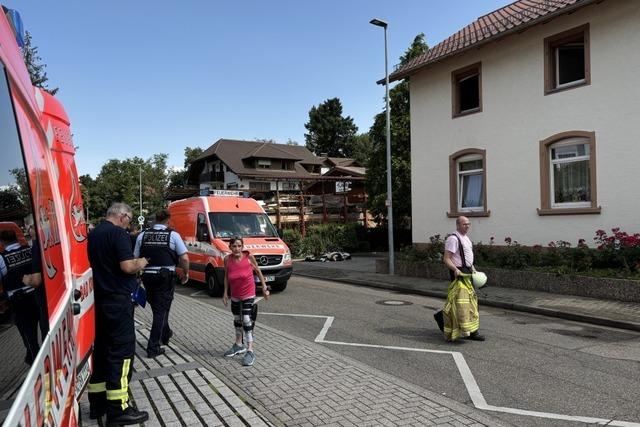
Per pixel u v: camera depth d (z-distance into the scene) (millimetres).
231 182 51438
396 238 26891
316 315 9523
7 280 1704
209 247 12531
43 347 1935
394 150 26547
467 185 15742
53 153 3352
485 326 8438
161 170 80250
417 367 6102
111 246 4262
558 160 13164
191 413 4500
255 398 5004
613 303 9555
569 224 12742
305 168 56844
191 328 8320
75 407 2740
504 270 11898
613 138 11812
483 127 14906
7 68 1973
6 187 1773
